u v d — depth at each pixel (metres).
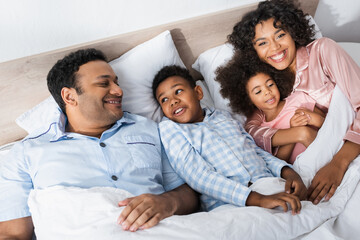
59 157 1.02
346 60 1.23
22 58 1.22
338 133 1.14
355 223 0.93
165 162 1.18
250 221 0.84
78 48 1.29
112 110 1.12
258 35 1.33
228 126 1.23
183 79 1.30
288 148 1.25
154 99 1.38
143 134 1.17
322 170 1.09
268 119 1.33
